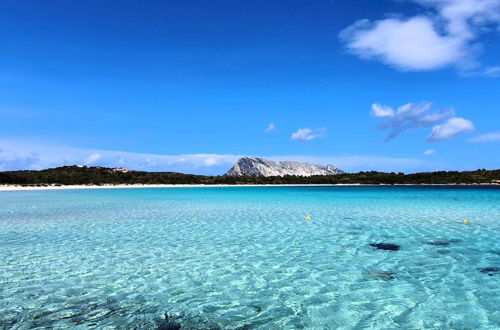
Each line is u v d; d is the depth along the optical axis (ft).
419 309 22.89
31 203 108.88
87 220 66.33
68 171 335.26
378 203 110.22
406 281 28.50
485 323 20.79
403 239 46.19
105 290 26.68
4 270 31.83
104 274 30.68
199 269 32.24
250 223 62.08
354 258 36.06
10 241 45.21
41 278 29.55
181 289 26.94
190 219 67.92
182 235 49.80
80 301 24.48
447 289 26.53
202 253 38.55
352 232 51.96
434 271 31.22
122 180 315.58
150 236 49.01
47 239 46.73
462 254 37.52
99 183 294.46
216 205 103.04
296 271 31.53
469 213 77.71
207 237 48.16
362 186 345.51
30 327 20.48
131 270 31.94
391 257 36.37
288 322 21.22
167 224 60.90
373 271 31.37
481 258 35.78
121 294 25.86
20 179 275.59
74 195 161.79
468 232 51.47
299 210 86.33
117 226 58.39
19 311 22.75
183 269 32.27
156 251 39.60
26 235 49.70
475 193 180.04
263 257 36.68
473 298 24.66
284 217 71.05
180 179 344.90
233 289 26.91
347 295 25.49
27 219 67.67
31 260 35.42
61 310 22.94
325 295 25.53
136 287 27.40
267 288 27.12
